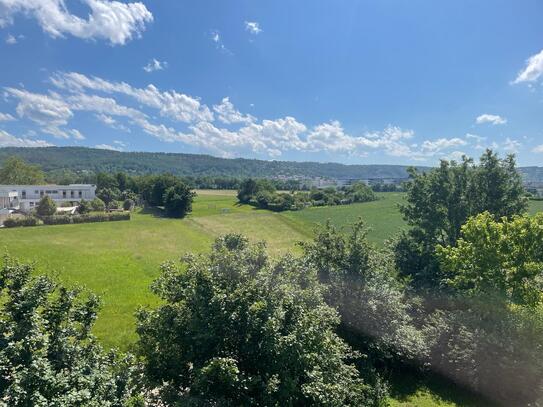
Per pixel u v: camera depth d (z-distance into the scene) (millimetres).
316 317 10844
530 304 16453
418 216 25812
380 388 13938
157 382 10141
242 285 10469
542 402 14430
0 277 8391
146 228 61812
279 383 9391
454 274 21156
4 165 104875
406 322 17625
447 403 14789
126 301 23969
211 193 135625
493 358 15305
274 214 84500
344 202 111188
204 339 9695
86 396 6820
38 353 7145
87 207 75750
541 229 16375
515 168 24547
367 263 17859
